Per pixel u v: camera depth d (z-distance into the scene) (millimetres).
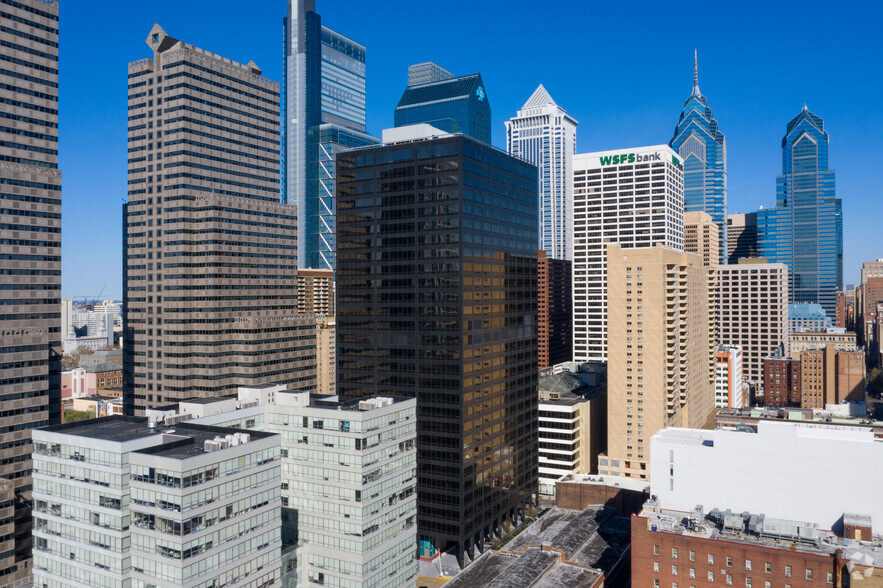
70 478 104375
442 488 176000
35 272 178875
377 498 123250
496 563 161375
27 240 177000
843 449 139000
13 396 166750
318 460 123812
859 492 137750
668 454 154500
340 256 195250
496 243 195750
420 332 180750
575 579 143625
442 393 177000
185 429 114500
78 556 103312
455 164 176000
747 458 147375
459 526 172750
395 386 184875
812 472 141750
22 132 182500
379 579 123688
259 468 104000
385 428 125562
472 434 178875
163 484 93375
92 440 101688
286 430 127500
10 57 179875
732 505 149000
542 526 193250
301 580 124125
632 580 138375
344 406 130250
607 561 160750
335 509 121938
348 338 193625
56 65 192375
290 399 138875
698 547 131375
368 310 190000
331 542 122375
